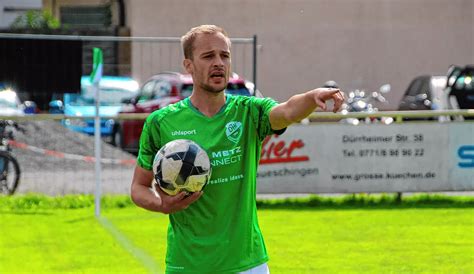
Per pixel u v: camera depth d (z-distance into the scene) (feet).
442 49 213.25
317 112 97.96
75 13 209.36
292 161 97.50
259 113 35.42
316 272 62.23
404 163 98.27
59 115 94.17
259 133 35.60
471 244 73.15
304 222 85.61
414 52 212.84
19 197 97.30
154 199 35.22
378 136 97.96
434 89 174.50
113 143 118.73
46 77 99.60
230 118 35.42
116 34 189.37
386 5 211.61
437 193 104.37
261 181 97.25
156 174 34.45
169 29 201.98
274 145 97.04
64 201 97.25
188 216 35.19
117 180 104.78
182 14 202.80
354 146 97.96
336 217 88.94
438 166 98.53
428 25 212.84
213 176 35.01
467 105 171.22
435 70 213.25
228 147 35.17
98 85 88.48
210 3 204.13
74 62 99.76
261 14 207.21
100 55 86.48
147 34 200.85
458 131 98.53
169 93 139.74
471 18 213.25
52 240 75.56
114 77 155.74
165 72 148.36
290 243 73.77
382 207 96.53
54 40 99.19
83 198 98.12
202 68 34.78
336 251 70.13
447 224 83.97
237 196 35.29
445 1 212.64
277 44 209.05
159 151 34.76
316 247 71.87
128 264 65.41
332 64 211.20
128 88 153.07
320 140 97.60
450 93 172.24
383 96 213.05
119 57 156.15
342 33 210.79
